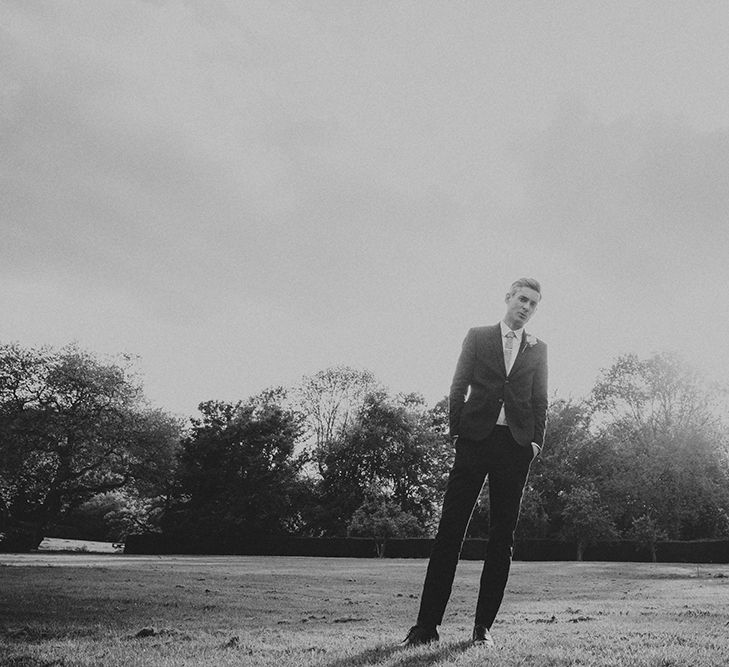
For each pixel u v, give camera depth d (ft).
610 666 11.98
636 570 77.87
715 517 144.66
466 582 48.91
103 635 16.89
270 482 174.09
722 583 50.70
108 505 224.94
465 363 16.67
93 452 163.84
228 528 167.43
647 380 155.94
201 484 173.78
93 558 94.22
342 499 179.01
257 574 53.26
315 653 13.79
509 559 16.12
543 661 12.34
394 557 151.64
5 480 157.28
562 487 155.33
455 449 16.55
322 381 202.28
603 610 25.94
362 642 15.76
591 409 161.38
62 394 163.53
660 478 144.46
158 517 177.68
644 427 153.28
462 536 16.19
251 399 185.88
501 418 16.17
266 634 17.48
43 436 156.66
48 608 23.06
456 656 12.83
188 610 24.14
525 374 16.30
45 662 12.59
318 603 29.07
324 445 195.21
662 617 22.43
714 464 144.66
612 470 152.87
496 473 16.07
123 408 168.14
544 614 24.79
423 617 15.80
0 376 157.99
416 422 194.18
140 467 167.73
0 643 15.02
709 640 15.48
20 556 99.04
